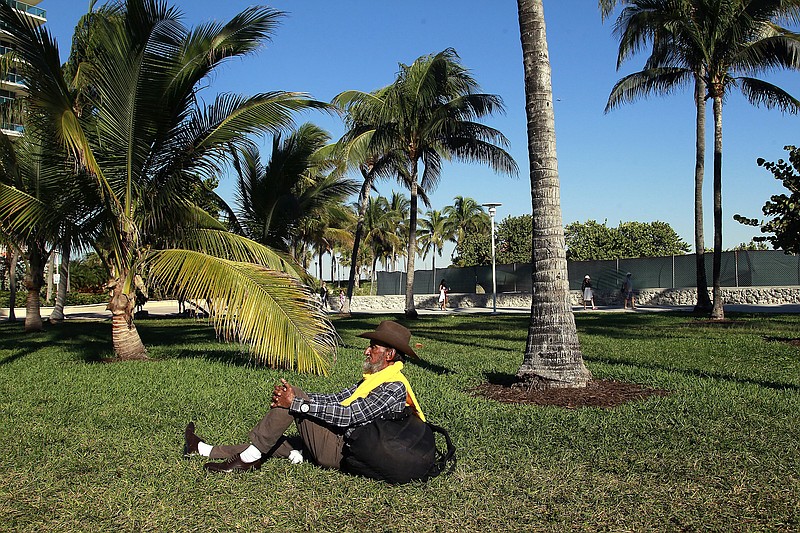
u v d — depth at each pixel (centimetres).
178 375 955
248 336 896
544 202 829
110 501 423
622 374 924
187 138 1141
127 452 532
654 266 3172
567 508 414
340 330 1944
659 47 2142
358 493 436
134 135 1089
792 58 1858
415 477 450
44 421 648
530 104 838
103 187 1072
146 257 1147
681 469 486
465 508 414
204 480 460
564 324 817
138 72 1037
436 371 1018
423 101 2348
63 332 1892
